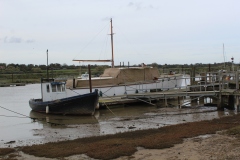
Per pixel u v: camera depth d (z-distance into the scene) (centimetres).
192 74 4675
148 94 3394
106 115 3052
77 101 3062
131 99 3516
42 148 1706
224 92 3053
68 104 3100
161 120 2666
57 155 1532
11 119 3052
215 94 3111
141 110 3288
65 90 3384
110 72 3934
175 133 1934
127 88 3756
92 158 1468
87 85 3584
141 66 4484
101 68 10406
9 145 1953
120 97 3469
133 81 3903
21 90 7450
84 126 2544
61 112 3166
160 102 3838
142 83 3847
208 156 1398
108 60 4375
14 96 5816
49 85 3338
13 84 9456
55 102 3136
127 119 2778
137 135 1961
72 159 1467
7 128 2584
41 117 3117
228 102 3180
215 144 1591
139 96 3416
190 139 1750
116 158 1448
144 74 4019
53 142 1920
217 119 2456
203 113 2964
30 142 2034
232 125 2092
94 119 2858
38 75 11988
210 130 1948
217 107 3144
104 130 2341
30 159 1509
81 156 1510
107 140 1823
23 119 3039
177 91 3762
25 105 4347
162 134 1931
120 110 3322
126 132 2105
